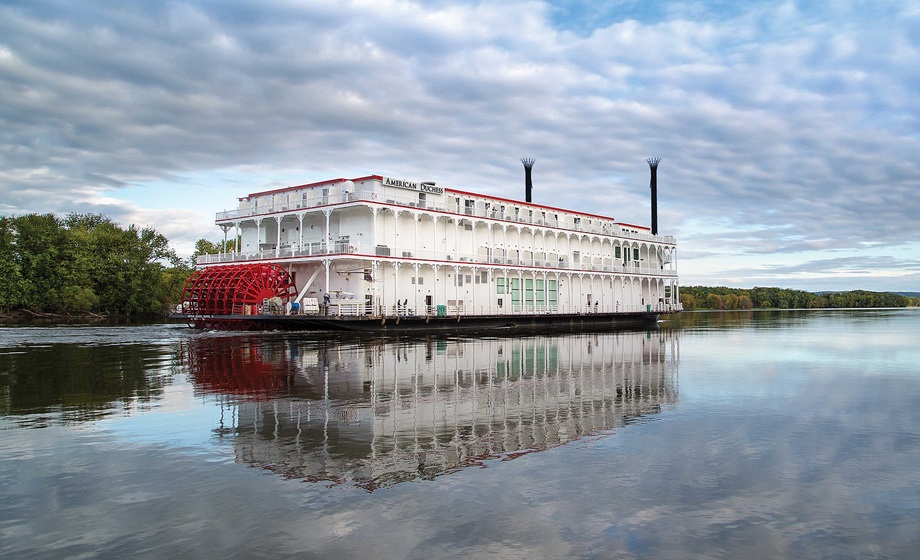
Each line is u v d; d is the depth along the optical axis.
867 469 11.55
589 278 78.19
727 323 86.31
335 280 56.12
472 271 64.06
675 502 9.73
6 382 20.80
